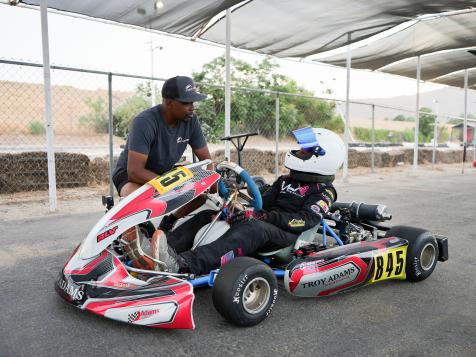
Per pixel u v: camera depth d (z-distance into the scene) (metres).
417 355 2.32
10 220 5.24
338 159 3.22
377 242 3.30
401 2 6.88
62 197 6.84
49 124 5.61
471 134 23.33
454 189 9.12
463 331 2.60
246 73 16.23
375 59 10.85
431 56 11.48
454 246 4.50
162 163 3.35
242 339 2.44
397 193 8.27
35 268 3.57
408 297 3.11
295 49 8.99
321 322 2.69
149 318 2.33
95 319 2.62
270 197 3.40
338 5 6.88
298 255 3.03
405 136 29.73
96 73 6.13
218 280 2.50
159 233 2.57
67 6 5.81
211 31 7.66
